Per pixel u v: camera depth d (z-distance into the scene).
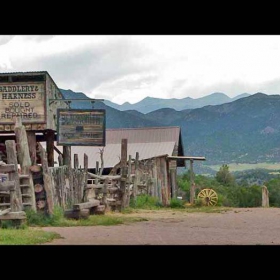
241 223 19.41
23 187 17.16
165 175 41.84
